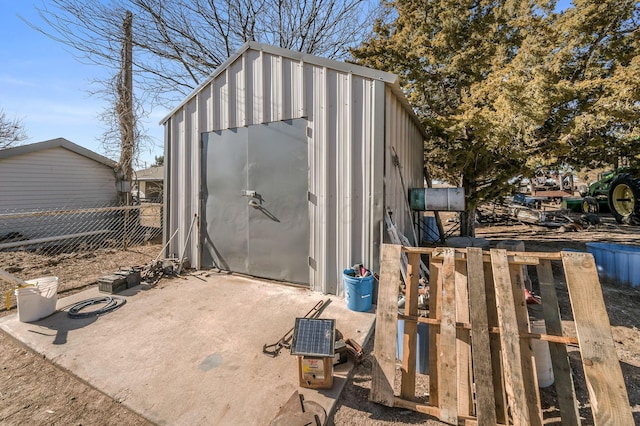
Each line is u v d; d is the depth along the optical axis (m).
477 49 6.54
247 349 2.49
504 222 11.59
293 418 1.76
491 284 2.05
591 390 1.57
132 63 8.28
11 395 2.03
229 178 4.36
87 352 2.45
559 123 5.33
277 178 3.96
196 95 4.60
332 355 1.94
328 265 3.65
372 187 3.39
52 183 8.06
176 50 8.58
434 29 7.14
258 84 4.04
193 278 4.22
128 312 3.17
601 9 5.01
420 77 7.09
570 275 1.86
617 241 7.43
